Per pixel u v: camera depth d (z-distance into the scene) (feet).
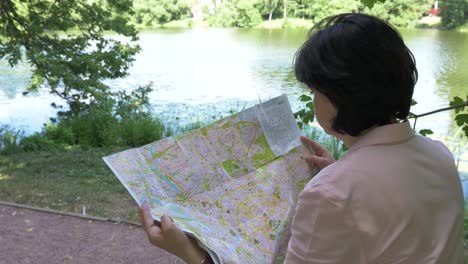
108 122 31.71
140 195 4.22
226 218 4.37
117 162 4.37
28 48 35.04
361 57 3.17
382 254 3.08
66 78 34.14
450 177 3.52
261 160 4.88
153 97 54.80
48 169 23.30
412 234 3.12
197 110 46.73
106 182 20.97
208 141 4.85
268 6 145.07
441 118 38.63
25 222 15.49
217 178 4.66
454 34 107.34
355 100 3.22
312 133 20.44
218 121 4.97
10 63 32.63
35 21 34.27
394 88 3.23
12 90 54.19
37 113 44.50
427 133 8.75
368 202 3.08
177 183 4.49
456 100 8.27
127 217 16.19
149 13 148.77
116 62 37.42
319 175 3.32
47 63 33.76
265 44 110.11
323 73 3.26
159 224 4.02
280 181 4.77
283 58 89.10
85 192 19.17
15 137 28.71
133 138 30.22
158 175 4.46
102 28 37.06
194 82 65.26
